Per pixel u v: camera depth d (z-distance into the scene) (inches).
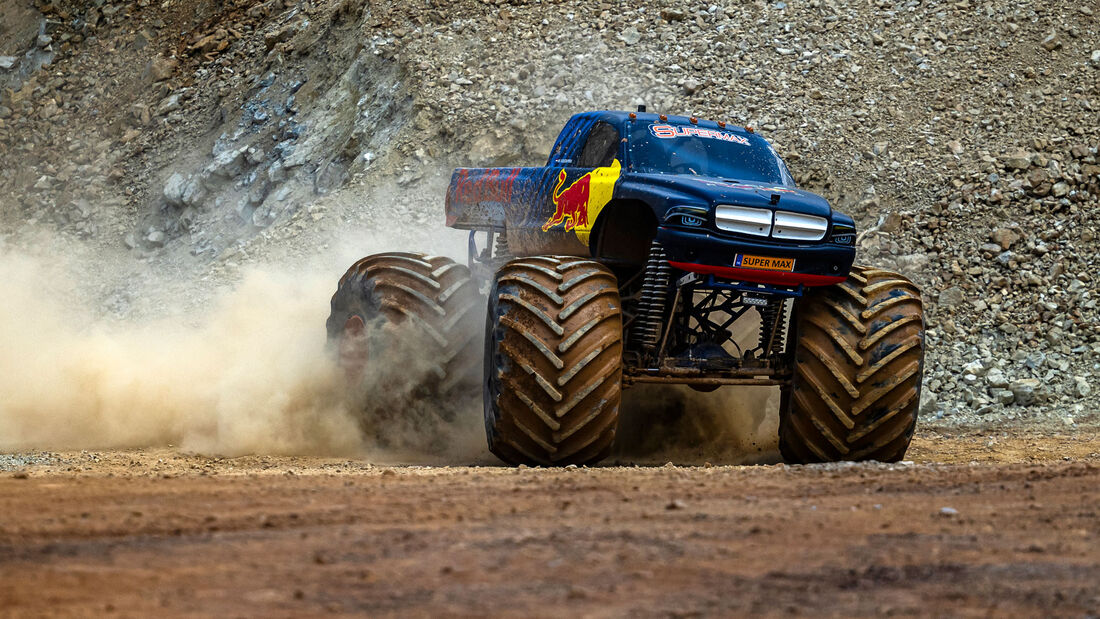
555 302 884.0
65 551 486.9
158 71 2802.7
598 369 880.9
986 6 2274.9
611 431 894.4
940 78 2132.1
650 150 1040.2
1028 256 1726.1
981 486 682.8
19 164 2741.1
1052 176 1851.6
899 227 1797.5
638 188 967.6
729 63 2206.0
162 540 510.6
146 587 431.2
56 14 3107.8
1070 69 2118.6
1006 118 2018.9
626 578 452.1
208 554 483.8
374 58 2384.4
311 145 2358.5
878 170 1947.6
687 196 920.3
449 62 2295.8
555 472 791.1
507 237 1166.3
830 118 2063.2
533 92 2198.6
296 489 662.5
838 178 1943.9
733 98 2122.3
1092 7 2249.0
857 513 589.9
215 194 2439.7
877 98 2102.6
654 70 2199.8
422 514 576.1
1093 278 1684.3
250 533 527.8
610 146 1063.0
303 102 2487.7
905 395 949.2
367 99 2327.8
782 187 1002.1
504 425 890.1
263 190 2342.5
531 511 588.4
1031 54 2161.7
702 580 451.8
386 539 514.0
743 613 410.6
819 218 925.8
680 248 906.1
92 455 1057.5
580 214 1039.0
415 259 1158.3
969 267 1724.9
